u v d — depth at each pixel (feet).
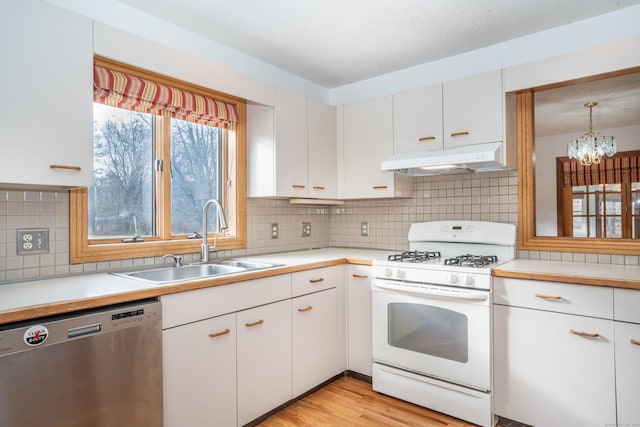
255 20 7.22
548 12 6.97
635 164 12.69
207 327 5.60
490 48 8.38
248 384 6.25
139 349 4.77
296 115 8.63
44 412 3.99
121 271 6.36
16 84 4.63
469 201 8.65
